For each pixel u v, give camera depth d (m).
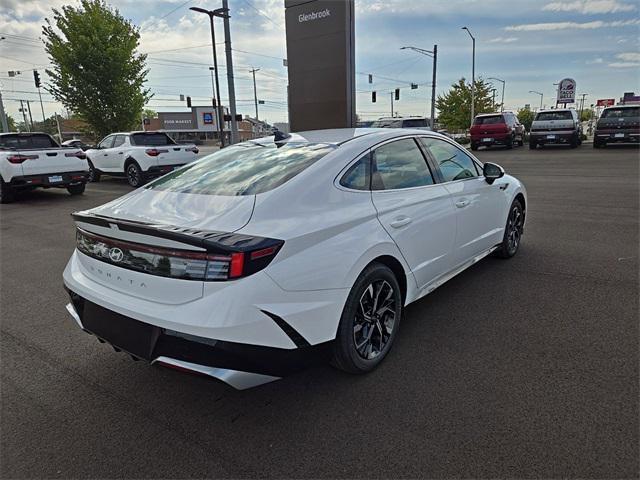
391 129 3.57
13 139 11.66
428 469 2.08
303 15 15.43
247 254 2.18
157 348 2.29
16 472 2.17
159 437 2.39
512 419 2.38
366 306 2.85
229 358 2.16
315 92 15.73
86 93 20.50
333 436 2.34
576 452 2.13
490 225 4.46
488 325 3.48
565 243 5.70
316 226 2.51
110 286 2.57
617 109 18.84
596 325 3.41
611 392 2.58
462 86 48.00
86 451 2.31
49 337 3.63
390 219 2.99
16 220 8.96
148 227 2.29
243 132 78.62
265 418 2.51
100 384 2.93
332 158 2.90
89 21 20.08
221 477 2.10
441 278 3.72
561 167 13.97
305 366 2.46
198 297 2.20
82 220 2.68
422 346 3.20
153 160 12.91
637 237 5.87
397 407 2.54
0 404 2.72
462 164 4.14
